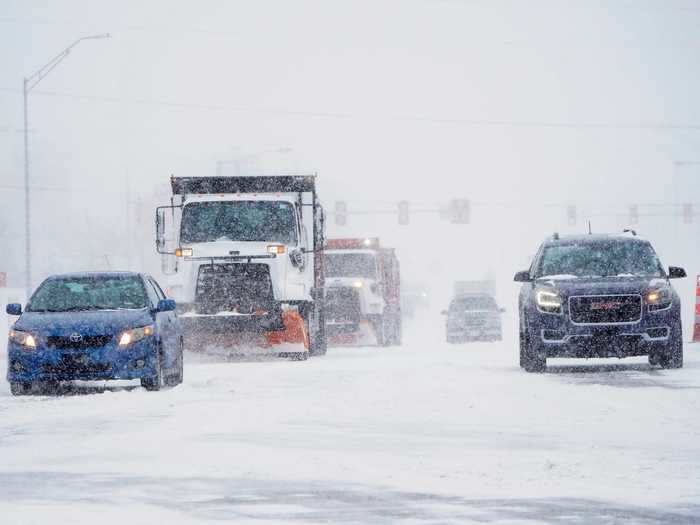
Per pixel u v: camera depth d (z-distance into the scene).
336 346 90.62
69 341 43.38
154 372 43.97
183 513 18.30
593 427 29.72
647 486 20.75
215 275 65.12
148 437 28.23
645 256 51.97
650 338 48.41
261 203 67.56
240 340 64.56
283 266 65.19
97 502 19.33
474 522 17.48
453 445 26.56
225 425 30.58
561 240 53.03
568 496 19.77
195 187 68.81
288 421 31.47
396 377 45.91
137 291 46.69
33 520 17.67
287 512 18.38
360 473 22.47
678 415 32.06
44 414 34.94
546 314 48.47
